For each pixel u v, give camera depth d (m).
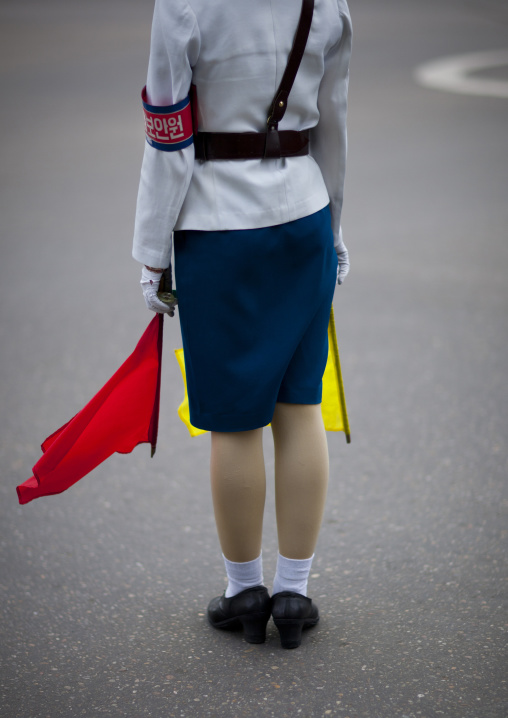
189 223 4.13
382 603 4.91
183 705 4.12
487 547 5.44
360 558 5.38
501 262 11.42
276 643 4.61
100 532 5.80
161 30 3.88
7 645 4.62
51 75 29.12
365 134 19.75
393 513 5.91
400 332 9.30
